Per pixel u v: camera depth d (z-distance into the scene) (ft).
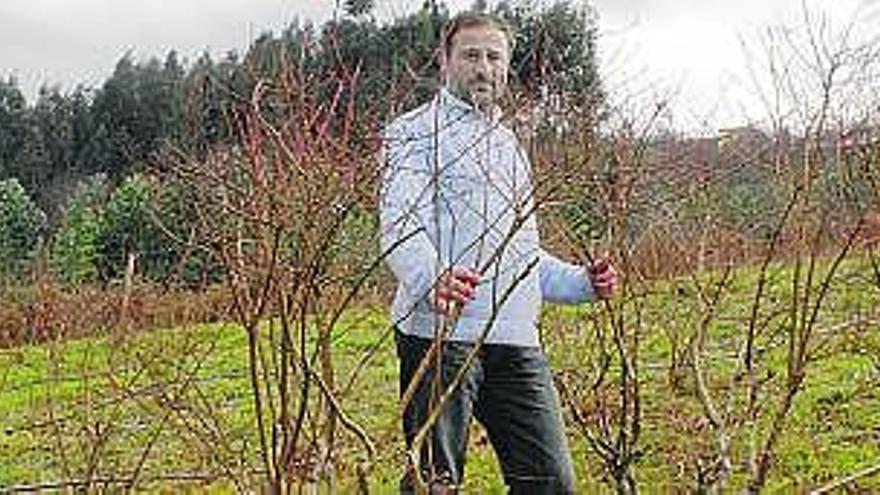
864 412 26.61
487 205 13.39
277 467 10.86
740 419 15.98
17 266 34.19
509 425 14.52
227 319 13.08
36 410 28.37
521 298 14.17
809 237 14.33
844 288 23.77
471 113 13.53
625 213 14.49
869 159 13.53
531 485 14.60
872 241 16.58
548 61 13.47
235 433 16.74
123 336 13.76
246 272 10.86
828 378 29.19
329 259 11.00
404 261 12.76
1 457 27.32
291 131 10.46
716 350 24.39
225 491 21.62
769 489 21.59
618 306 16.19
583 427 15.57
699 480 14.99
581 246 14.57
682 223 16.15
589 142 13.61
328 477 11.48
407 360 13.83
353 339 36.73
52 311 16.78
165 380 14.11
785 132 14.11
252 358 10.77
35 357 30.17
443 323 12.15
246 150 10.41
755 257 16.76
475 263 12.73
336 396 11.16
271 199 10.41
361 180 10.77
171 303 14.07
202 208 10.76
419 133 13.21
